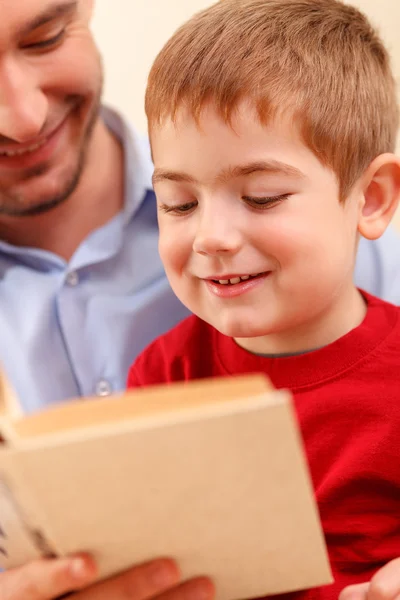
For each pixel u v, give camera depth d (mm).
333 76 868
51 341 1259
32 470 474
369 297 971
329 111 836
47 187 1190
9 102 1057
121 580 581
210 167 795
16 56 1067
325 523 852
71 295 1253
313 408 870
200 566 605
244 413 474
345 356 880
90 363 1246
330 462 861
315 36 904
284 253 804
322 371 882
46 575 558
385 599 669
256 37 870
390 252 1260
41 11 1045
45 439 464
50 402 1251
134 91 1688
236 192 802
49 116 1133
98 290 1264
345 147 849
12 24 1022
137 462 484
